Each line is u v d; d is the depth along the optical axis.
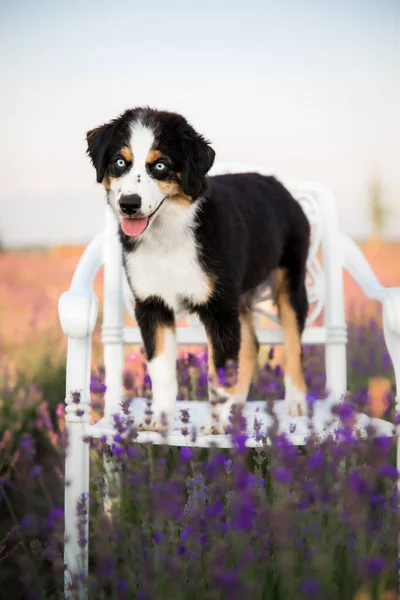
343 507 2.53
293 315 4.16
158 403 3.60
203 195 3.73
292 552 2.38
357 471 2.55
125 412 3.06
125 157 3.62
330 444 2.71
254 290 4.23
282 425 3.34
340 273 4.12
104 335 4.01
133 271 3.77
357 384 5.16
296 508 2.50
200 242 3.69
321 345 5.53
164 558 2.42
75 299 3.11
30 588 2.77
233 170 4.48
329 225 4.18
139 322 3.79
